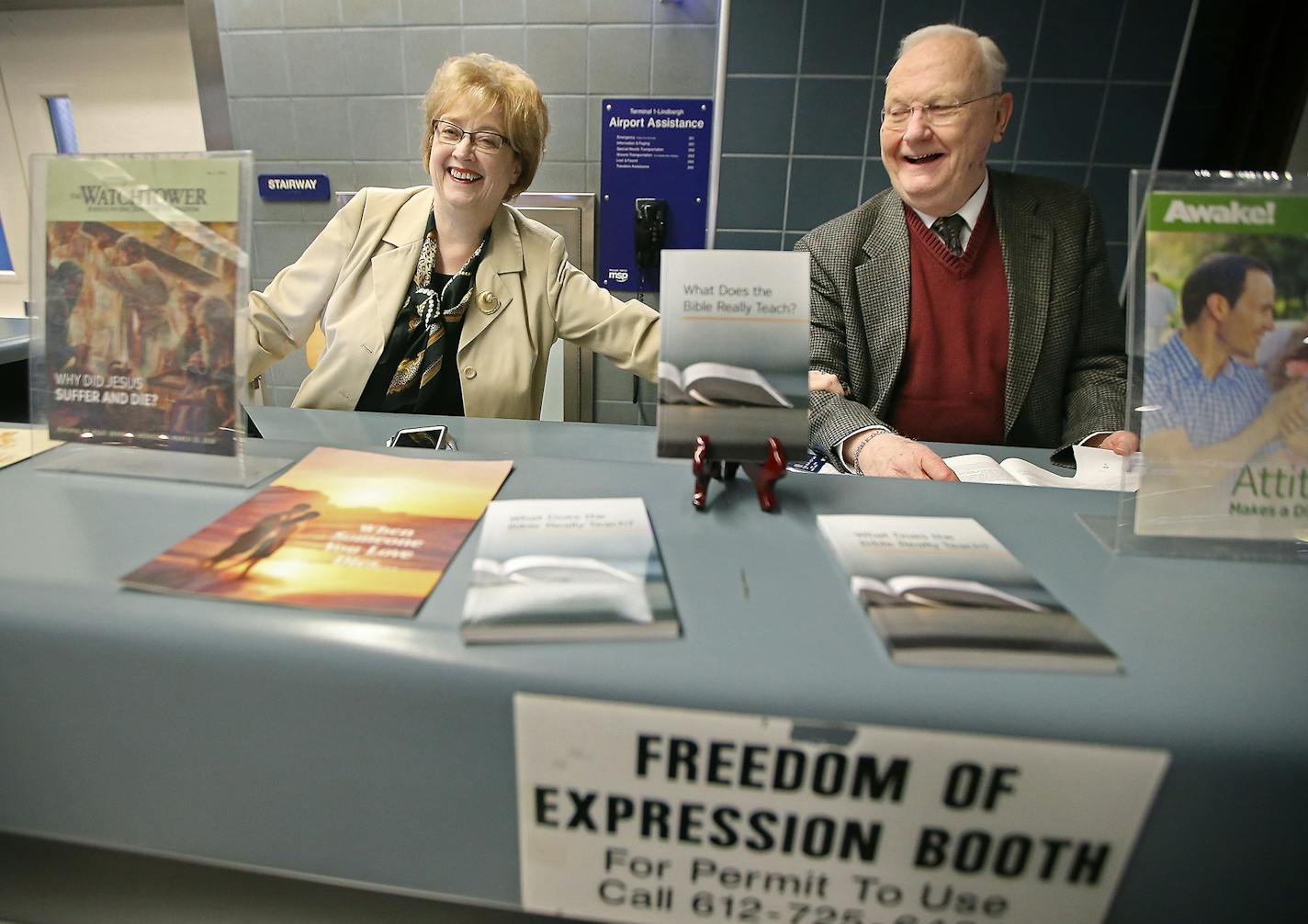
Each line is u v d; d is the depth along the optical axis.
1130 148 2.04
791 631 0.38
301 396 1.43
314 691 0.37
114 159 0.54
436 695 0.36
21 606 0.39
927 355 1.49
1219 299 0.47
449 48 2.26
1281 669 0.37
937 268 1.47
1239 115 1.96
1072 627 0.38
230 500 0.52
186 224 0.54
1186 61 2.00
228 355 0.55
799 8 1.97
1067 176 2.09
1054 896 0.38
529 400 1.44
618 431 1.01
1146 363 0.48
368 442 0.93
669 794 0.38
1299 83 1.79
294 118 2.38
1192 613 0.41
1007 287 1.45
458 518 0.50
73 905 0.47
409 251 1.41
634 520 0.49
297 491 0.54
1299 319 0.46
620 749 0.36
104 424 0.57
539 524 0.48
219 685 0.38
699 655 0.36
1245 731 0.33
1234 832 0.35
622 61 2.24
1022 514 0.54
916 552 0.46
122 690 0.39
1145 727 0.34
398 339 1.41
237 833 0.43
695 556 0.46
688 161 2.33
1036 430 1.51
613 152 2.34
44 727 0.41
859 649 0.37
